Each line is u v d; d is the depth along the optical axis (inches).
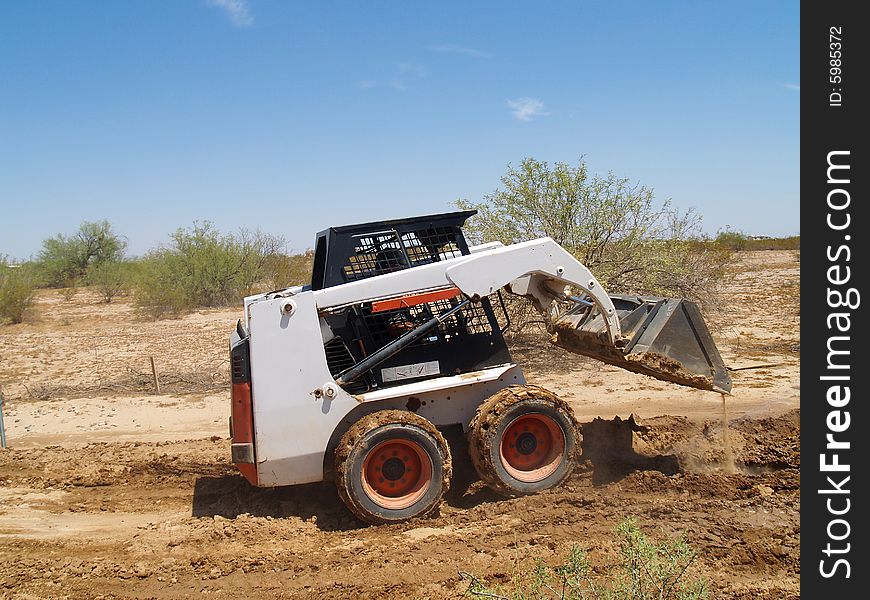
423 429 259.0
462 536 243.1
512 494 271.0
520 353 574.2
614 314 287.7
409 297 266.8
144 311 1162.6
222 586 217.3
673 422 370.6
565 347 322.7
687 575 202.1
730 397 433.1
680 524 240.8
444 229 291.3
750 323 723.4
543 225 558.9
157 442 391.5
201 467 341.1
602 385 478.0
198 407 478.9
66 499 306.8
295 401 257.3
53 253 1963.6
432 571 218.8
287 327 257.9
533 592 188.9
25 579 225.3
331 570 223.9
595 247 556.4
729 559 216.7
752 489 267.6
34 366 674.2
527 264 277.9
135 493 311.9
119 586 220.2
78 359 710.5
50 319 1122.7
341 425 265.7
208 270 1239.5
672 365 287.4
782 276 1212.5
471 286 270.1
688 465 303.9
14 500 305.4
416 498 259.6
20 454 372.5
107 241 1989.4
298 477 259.8
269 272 1332.4
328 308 262.1
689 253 628.7
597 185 555.2
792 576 205.5
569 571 178.2
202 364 642.2
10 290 1088.8
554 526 245.9
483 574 213.6
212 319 1033.5
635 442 327.6
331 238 275.4
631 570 173.9
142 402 497.7
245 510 283.9
